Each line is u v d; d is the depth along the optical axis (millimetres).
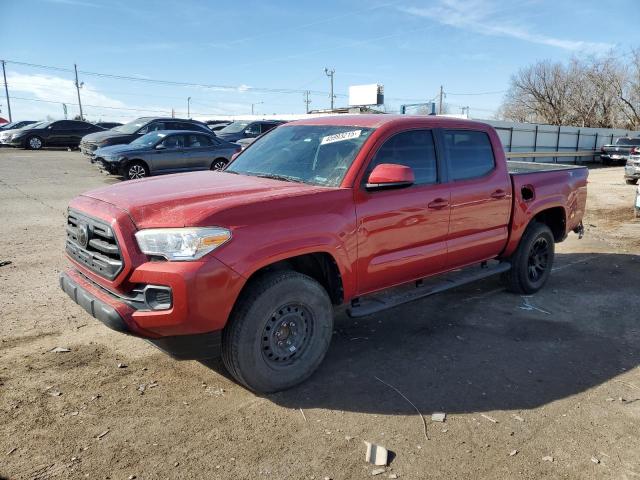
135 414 3232
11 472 2662
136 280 3111
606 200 14633
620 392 3711
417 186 4289
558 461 2908
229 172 4633
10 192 12305
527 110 60438
